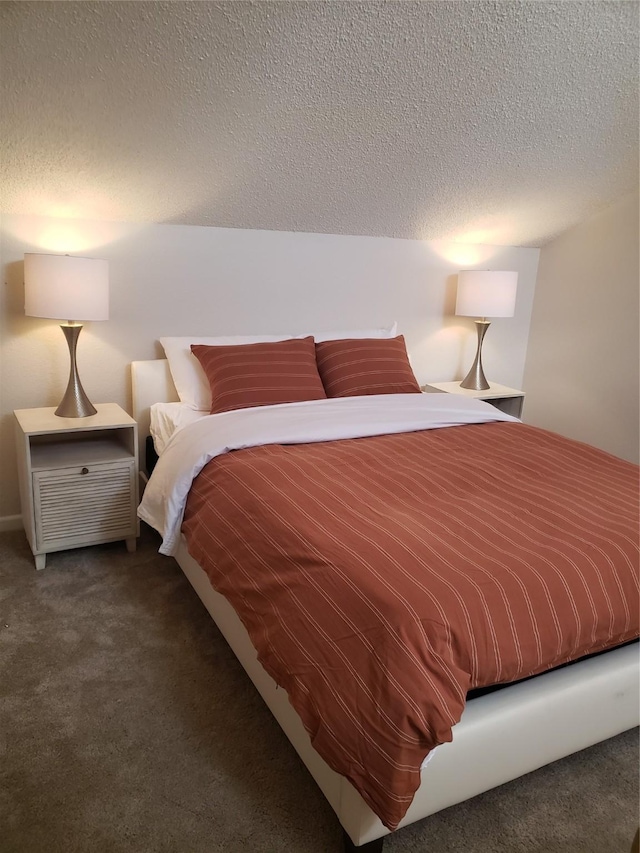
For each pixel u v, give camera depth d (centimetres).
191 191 257
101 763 152
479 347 354
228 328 304
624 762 161
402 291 352
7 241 245
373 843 127
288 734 150
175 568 245
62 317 228
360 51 201
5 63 182
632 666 150
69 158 224
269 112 221
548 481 201
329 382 288
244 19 182
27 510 242
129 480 245
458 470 207
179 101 209
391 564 138
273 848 133
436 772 125
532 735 137
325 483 187
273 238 303
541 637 133
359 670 122
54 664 186
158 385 279
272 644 142
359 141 247
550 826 141
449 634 124
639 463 345
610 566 147
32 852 129
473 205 318
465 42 206
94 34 179
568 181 312
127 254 270
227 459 207
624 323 347
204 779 149
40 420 240
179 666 188
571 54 221
